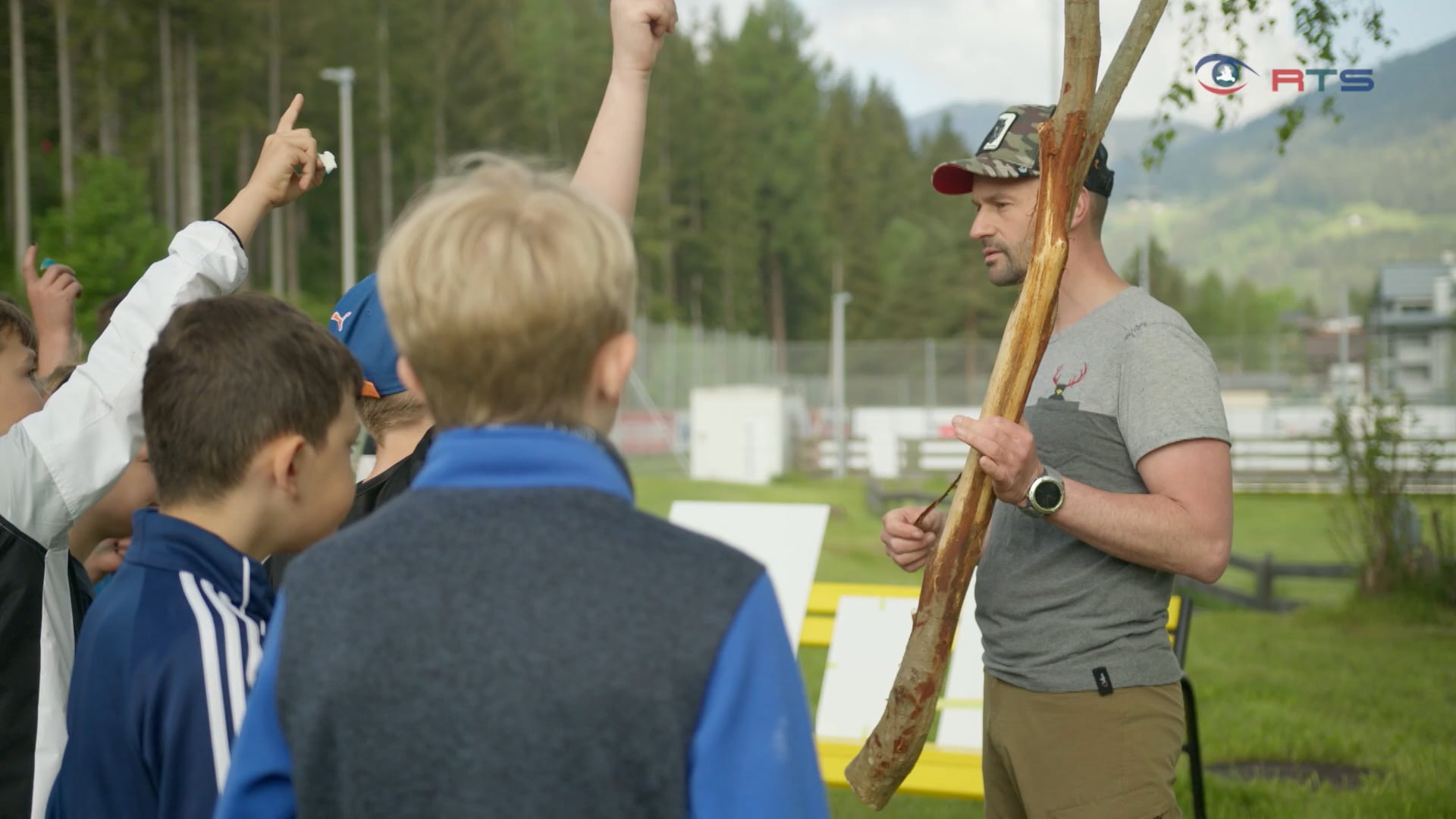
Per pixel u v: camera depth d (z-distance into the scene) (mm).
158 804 1342
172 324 1460
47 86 44344
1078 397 2188
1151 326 2141
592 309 1118
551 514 1076
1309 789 4395
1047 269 1980
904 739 2016
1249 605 9711
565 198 1167
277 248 46469
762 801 1011
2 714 1692
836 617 4094
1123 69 1979
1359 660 6965
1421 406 18781
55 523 1735
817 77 85312
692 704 1013
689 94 77312
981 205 2396
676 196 77000
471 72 61062
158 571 1386
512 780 1002
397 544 1087
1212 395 2092
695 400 28469
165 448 1437
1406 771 4637
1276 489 20547
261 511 1446
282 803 1118
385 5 58875
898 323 79500
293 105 2039
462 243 1113
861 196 86312
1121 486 2160
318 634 1072
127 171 32031
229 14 46625
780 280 83500
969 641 3791
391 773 1025
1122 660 2109
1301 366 41156
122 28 41781
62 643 1774
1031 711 2156
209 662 1330
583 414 1156
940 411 33531
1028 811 2158
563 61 70938
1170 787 2113
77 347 3020
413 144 58500
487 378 1113
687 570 1055
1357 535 10305
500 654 1020
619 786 1001
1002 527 2254
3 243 40344
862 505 19406
